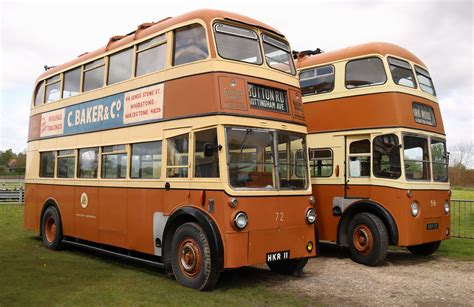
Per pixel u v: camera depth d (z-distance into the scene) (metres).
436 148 11.08
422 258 11.16
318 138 11.51
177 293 7.14
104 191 9.89
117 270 9.00
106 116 10.09
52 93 12.52
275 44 8.70
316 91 11.75
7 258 10.12
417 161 10.41
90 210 10.32
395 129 10.16
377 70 10.66
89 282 7.86
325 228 11.20
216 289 7.54
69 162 11.32
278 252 7.69
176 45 8.44
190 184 7.70
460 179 19.98
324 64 11.68
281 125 8.12
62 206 11.41
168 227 7.96
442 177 11.12
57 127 11.99
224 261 7.06
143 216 8.73
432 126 11.07
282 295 7.33
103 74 10.44
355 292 7.68
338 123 11.16
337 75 11.34
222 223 7.11
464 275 9.16
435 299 7.32
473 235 14.28
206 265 7.18
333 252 12.02
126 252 10.09
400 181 9.95
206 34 7.75
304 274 9.10
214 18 7.84
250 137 7.60
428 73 11.76
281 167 7.99
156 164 8.52
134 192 9.01
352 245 10.52
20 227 15.58
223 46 7.78
